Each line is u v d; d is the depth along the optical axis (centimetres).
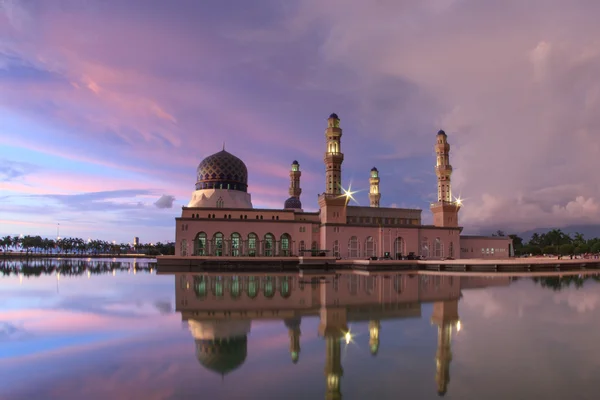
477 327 2389
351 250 10725
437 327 2391
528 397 1359
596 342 2031
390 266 8819
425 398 1351
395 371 1606
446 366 1664
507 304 3275
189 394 1382
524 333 2238
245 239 10131
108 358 1770
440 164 12169
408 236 11225
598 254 13700
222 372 1596
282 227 10394
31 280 5578
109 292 4097
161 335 2197
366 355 1820
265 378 1530
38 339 2103
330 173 11025
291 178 14088
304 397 1357
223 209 10331
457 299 3566
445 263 8944
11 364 1697
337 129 11150
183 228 9862
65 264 10844
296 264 9250
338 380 1509
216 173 11169
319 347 1952
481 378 1532
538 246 17588
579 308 3072
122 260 14675
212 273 7100
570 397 1359
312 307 3117
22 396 1371
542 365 1680
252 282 5200
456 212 11900
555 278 6016
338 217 10831
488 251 12425
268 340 2088
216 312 2900
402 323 2509
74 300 3519
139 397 1361
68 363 1706
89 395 1379
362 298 3634
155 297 3700
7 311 2959
